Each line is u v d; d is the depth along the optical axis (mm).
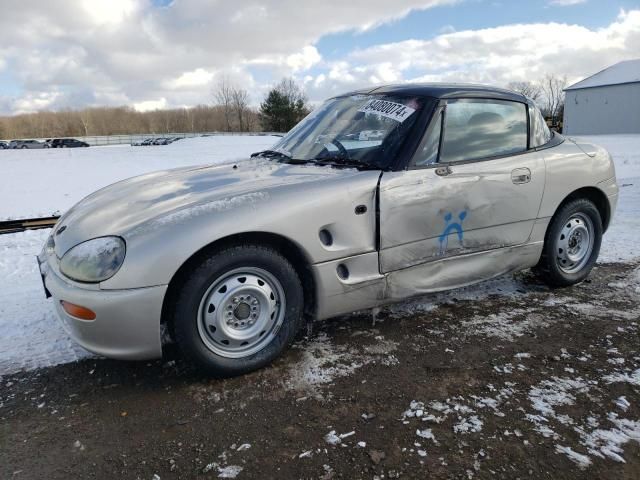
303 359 2748
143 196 2789
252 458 1979
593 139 32375
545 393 2389
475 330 3088
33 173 17219
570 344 2891
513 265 3424
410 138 2918
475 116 3189
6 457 2021
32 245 5629
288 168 3096
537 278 3900
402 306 3475
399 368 2643
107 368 2701
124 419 2254
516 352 2803
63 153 30422
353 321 3227
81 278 2283
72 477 1903
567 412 2236
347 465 1926
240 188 2660
